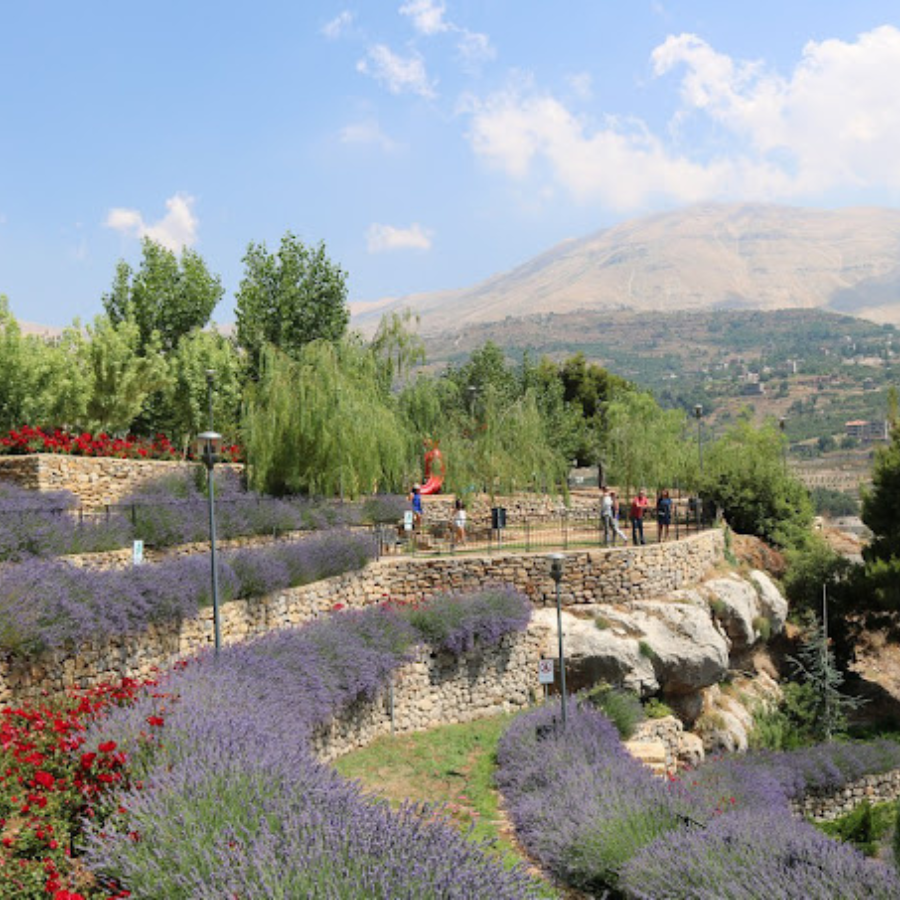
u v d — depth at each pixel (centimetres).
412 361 3669
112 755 1027
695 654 2522
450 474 3509
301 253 4378
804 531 4028
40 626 1269
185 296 4159
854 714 3256
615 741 1933
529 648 2402
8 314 2988
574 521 3725
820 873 1184
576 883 1348
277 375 2838
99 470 2336
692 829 1355
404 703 2052
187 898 774
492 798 1711
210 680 1352
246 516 2370
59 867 866
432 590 2495
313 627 1847
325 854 805
